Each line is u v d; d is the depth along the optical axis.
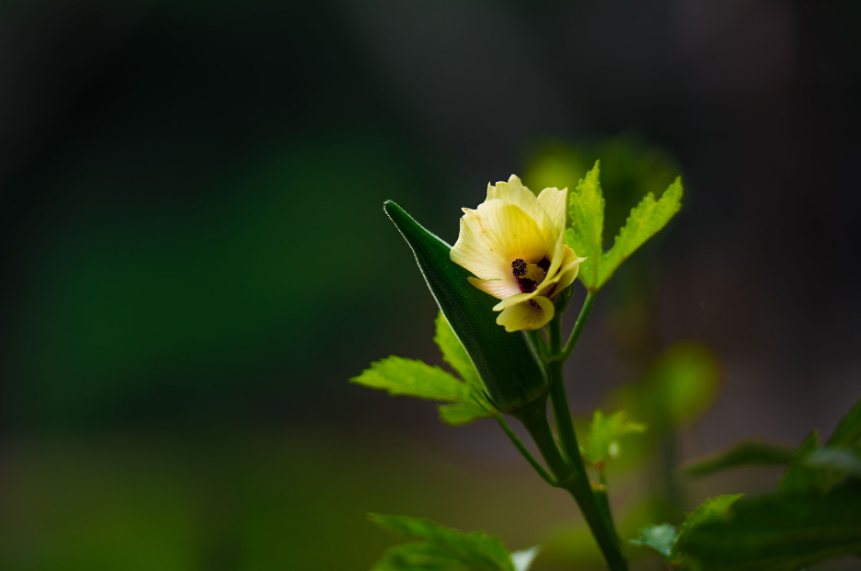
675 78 8.22
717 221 6.89
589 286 0.97
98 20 8.68
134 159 9.59
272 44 9.90
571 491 0.96
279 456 5.17
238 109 10.02
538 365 0.95
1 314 8.28
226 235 8.77
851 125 5.93
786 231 6.38
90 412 7.47
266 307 8.16
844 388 5.73
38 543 3.45
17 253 8.72
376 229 8.84
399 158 9.68
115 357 7.86
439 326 0.99
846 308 6.11
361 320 8.27
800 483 0.90
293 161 9.47
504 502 3.91
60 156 9.28
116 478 4.61
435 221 9.43
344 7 9.71
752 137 6.55
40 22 8.37
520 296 0.91
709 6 6.89
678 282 6.69
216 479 4.33
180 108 9.83
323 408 7.39
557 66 9.49
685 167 7.29
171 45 9.49
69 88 8.99
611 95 9.23
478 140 9.83
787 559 0.85
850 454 0.85
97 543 3.22
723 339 6.34
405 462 4.97
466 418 0.98
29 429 7.36
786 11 5.89
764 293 6.46
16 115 8.75
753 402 5.71
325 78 10.13
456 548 0.98
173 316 8.07
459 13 9.62
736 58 6.54
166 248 8.70
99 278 8.45
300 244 8.62
